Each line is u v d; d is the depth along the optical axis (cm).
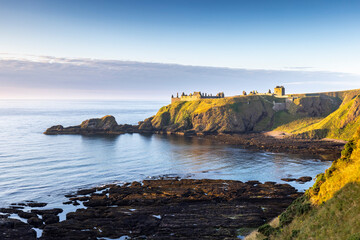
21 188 9344
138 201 8275
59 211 7519
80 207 7906
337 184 3700
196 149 17175
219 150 16800
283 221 4159
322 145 17462
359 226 2558
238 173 11600
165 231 6412
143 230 6469
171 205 8119
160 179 10700
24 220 6981
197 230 6438
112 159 14062
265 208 7819
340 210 3017
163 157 14688
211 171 11906
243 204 8088
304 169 12169
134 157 14625
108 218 7112
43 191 9119
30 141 19625
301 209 4003
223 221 6875
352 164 3809
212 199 8531
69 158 14088
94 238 6103
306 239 2994
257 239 4150
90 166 12512
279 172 11706
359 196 2983
